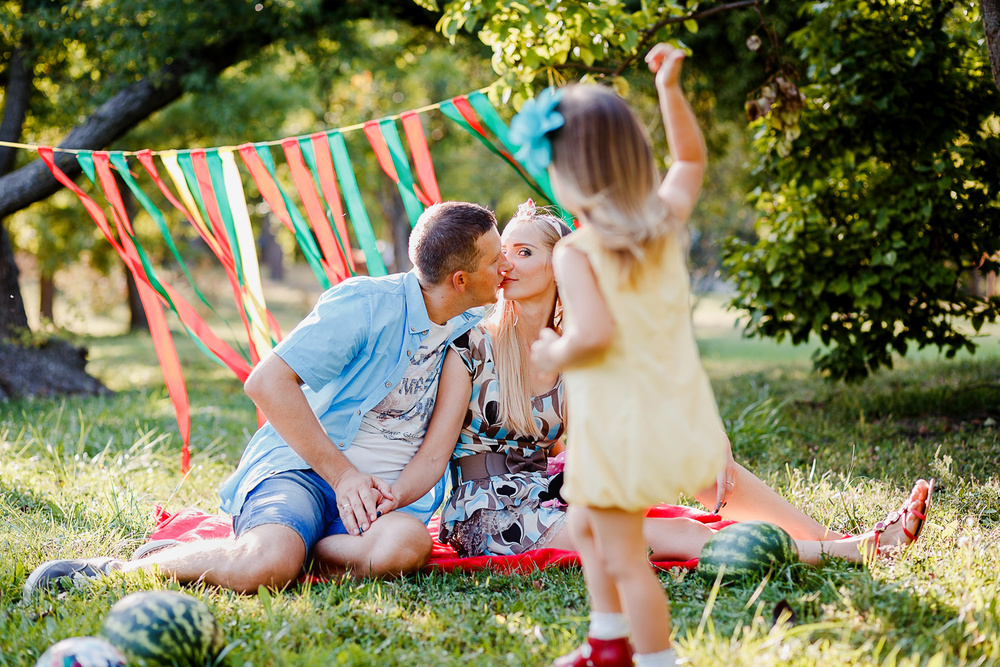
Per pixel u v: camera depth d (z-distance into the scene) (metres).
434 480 3.44
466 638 2.61
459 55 11.79
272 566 3.02
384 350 3.38
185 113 12.84
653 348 2.17
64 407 7.58
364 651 2.50
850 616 2.63
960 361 9.12
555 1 4.79
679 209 2.26
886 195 6.16
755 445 5.54
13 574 3.21
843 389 7.70
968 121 5.96
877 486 4.26
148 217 18.91
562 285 2.19
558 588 3.02
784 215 6.41
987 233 6.00
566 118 2.17
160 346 4.64
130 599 2.43
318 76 12.44
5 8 8.77
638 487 2.13
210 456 5.81
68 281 25.62
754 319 6.43
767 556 2.99
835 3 5.87
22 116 9.34
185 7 8.70
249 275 4.60
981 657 2.36
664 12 5.29
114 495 4.19
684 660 2.31
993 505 3.95
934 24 5.79
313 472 3.41
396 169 4.64
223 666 2.44
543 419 3.51
